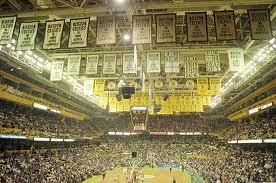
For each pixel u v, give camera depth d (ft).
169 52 76.89
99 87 121.49
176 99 146.30
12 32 56.54
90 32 94.94
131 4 59.21
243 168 120.37
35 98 139.54
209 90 110.11
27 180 90.84
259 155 134.62
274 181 89.92
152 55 75.66
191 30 51.34
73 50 107.34
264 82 128.36
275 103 119.14
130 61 79.66
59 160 141.28
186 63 89.15
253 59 100.89
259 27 50.19
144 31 52.95
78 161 156.15
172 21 52.90
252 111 150.20
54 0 71.31
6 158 104.99
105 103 146.92
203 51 98.48
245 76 124.77
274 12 67.97
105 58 80.74
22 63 104.68
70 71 80.53
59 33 56.70
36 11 63.36
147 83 141.28
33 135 124.98
